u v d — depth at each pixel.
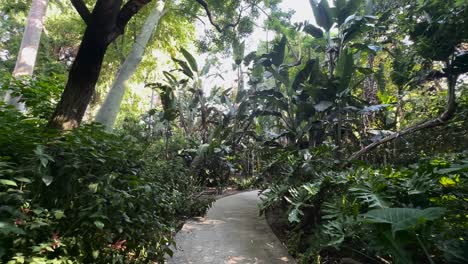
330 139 6.48
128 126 9.28
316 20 6.26
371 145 5.13
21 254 1.51
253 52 8.97
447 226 2.02
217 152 8.88
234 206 6.65
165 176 5.21
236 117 9.76
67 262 1.71
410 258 1.80
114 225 1.99
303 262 2.89
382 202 2.38
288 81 6.65
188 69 8.99
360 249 2.77
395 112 6.88
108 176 2.07
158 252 2.58
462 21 3.85
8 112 2.28
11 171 1.59
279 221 5.00
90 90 2.79
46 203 1.87
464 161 2.44
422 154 5.73
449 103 4.46
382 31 6.40
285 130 6.75
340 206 2.76
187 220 5.04
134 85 12.09
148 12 7.86
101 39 2.70
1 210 1.48
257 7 8.27
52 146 1.95
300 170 4.05
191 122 10.51
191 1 7.77
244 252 3.46
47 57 9.57
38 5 5.86
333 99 5.41
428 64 5.08
